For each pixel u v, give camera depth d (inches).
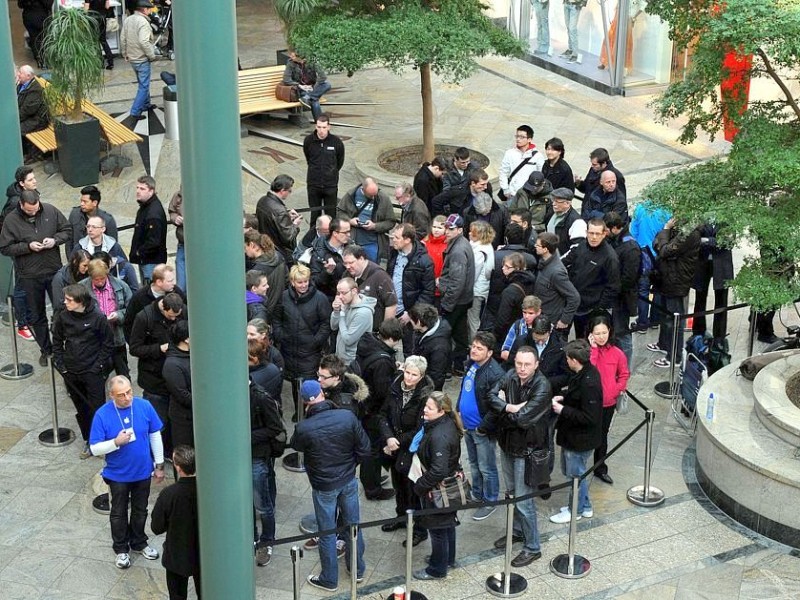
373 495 468.8
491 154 783.7
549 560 438.3
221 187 340.2
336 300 492.7
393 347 456.8
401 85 946.1
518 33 1009.5
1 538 445.1
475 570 433.1
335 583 419.5
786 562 438.3
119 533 427.8
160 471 437.4
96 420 418.9
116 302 512.7
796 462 448.8
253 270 498.0
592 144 829.2
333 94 925.8
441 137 823.1
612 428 523.2
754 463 447.8
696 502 473.4
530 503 430.9
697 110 465.1
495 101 911.7
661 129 858.1
